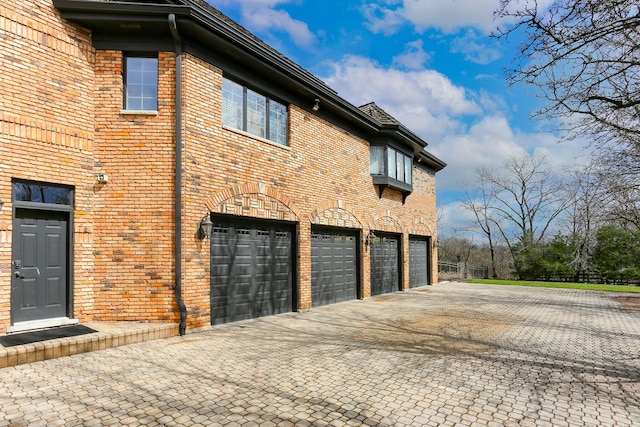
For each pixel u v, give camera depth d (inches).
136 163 315.3
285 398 178.7
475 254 1664.6
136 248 310.7
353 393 185.8
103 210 311.0
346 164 539.8
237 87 386.0
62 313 294.7
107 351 254.8
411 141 657.6
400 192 687.1
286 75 410.3
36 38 284.5
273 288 418.0
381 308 473.4
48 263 289.9
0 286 260.5
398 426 151.3
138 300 308.0
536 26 240.8
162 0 321.7
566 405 174.1
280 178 420.8
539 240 1277.1
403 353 261.1
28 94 278.5
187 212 316.2
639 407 172.6
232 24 420.8
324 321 380.8
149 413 160.7
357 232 571.5
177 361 235.5
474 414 163.2
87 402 171.2
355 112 529.0
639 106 296.8
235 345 278.2
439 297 601.3
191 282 316.8
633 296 644.7
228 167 358.9
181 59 322.7
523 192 1370.6
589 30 227.9
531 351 270.1
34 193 282.0
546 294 667.4
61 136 294.5
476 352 266.1
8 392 181.5
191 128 324.8
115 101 318.0
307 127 466.9
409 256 738.2
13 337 251.1
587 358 253.0
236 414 160.7
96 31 318.3
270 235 418.3
